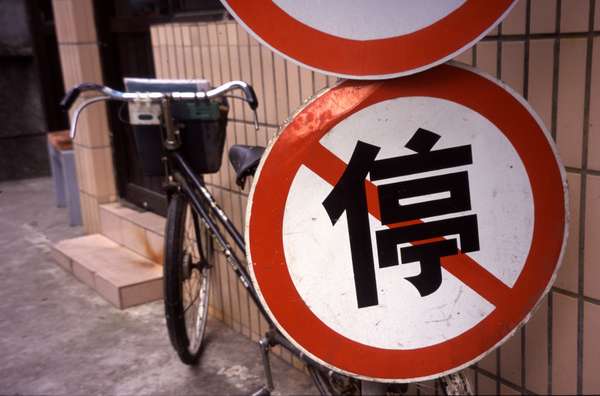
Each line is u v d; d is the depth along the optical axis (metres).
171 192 3.01
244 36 3.11
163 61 3.87
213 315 3.81
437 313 1.65
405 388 2.13
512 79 2.13
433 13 1.49
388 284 1.63
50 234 4.61
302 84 2.82
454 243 1.62
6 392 2.26
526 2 2.04
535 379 2.32
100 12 4.79
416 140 1.58
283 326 1.62
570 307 2.17
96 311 3.68
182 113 2.86
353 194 1.59
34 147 2.51
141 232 4.32
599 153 1.98
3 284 2.30
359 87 1.55
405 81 1.55
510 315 1.67
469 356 1.67
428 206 1.60
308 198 1.58
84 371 2.87
